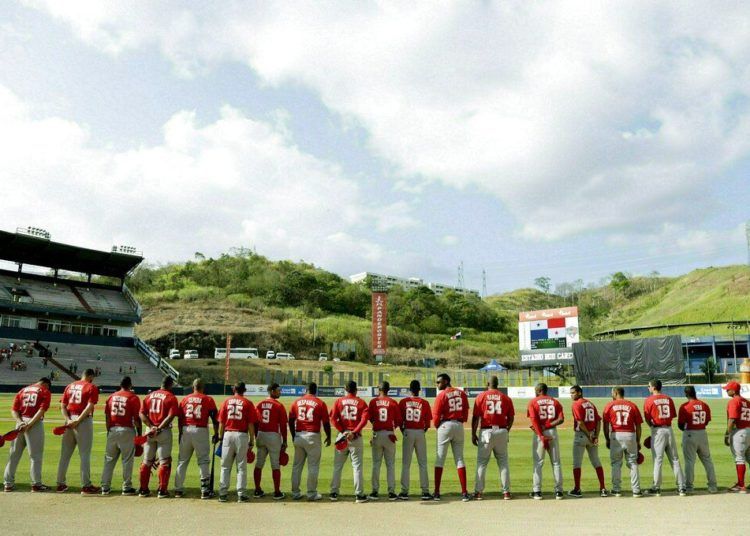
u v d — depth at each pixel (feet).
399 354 358.64
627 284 625.00
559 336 211.82
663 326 271.90
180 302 382.01
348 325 377.91
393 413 32.94
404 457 32.86
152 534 23.45
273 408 33.04
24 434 33.71
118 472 42.24
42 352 197.47
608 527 24.77
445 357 369.09
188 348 310.45
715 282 493.77
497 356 389.80
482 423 32.99
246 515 27.55
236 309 376.89
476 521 26.25
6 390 166.61
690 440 34.32
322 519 26.68
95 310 225.76
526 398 195.21
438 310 467.52
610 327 500.74
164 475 32.32
